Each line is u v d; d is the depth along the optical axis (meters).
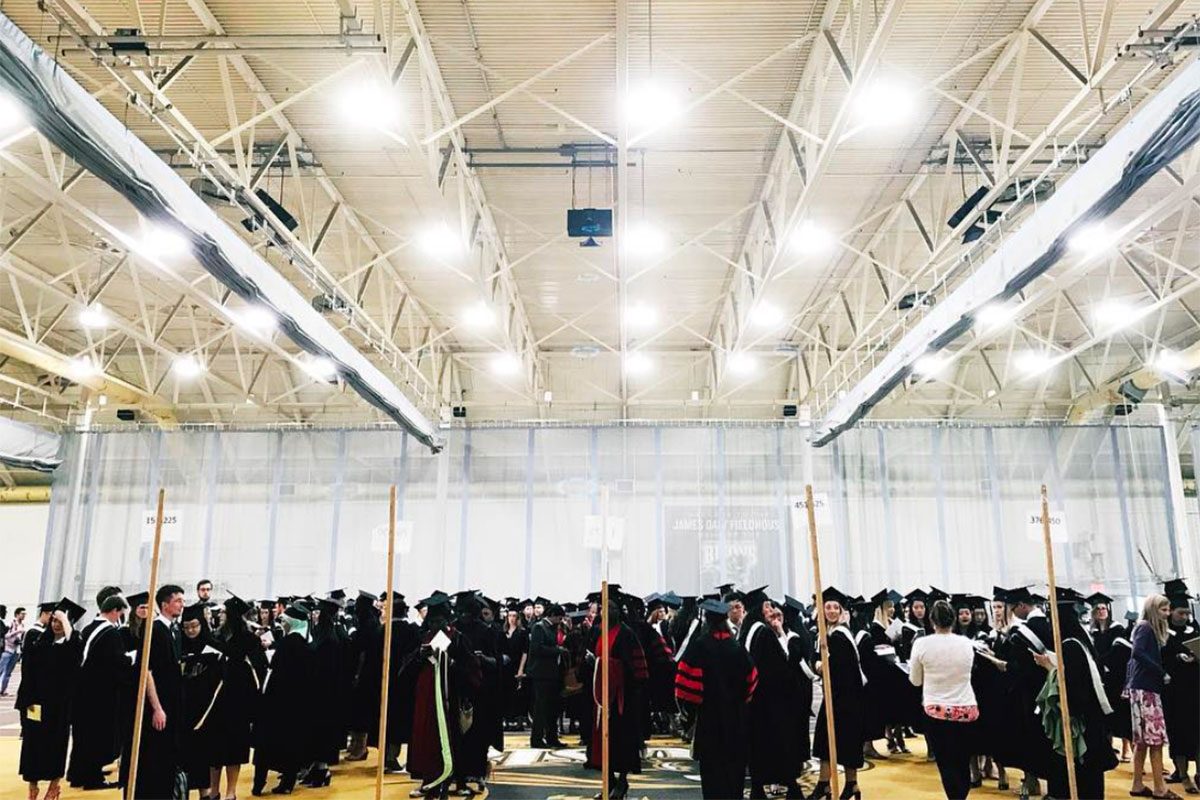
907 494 17.44
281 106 8.28
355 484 17.88
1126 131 6.62
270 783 8.14
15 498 20.75
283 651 7.80
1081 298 16.69
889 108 7.84
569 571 17.19
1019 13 8.09
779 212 11.11
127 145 6.48
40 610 8.82
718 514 17.33
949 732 6.05
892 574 17.00
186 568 17.42
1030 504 17.23
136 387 18.53
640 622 9.41
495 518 17.53
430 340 17.59
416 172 11.33
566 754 9.48
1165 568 16.53
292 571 17.45
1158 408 17.59
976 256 13.24
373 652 8.89
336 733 8.10
